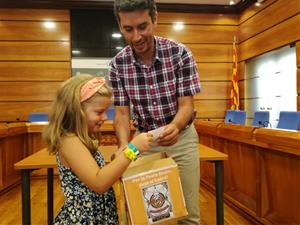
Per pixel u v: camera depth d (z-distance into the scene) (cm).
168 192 111
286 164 240
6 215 330
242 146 317
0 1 655
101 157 125
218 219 215
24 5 665
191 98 148
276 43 579
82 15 691
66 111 112
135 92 150
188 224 151
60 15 678
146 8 126
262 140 256
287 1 543
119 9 126
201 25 717
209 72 721
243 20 702
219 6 711
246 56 690
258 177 275
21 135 482
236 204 323
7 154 428
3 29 669
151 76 146
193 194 152
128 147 107
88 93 112
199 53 718
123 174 110
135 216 107
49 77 679
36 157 220
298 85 521
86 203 115
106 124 414
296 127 354
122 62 150
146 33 130
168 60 145
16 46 671
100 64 695
